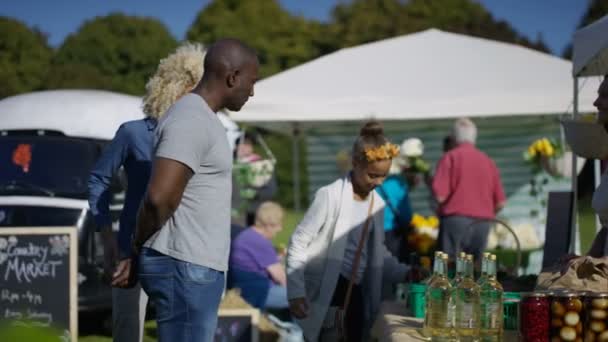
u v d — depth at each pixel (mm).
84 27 33625
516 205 11453
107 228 4105
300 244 4645
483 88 10258
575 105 5461
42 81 26969
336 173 13016
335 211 4641
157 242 3293
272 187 10578
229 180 3379
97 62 32969
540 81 10164
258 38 39406
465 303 3049
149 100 4047
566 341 2664
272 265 6703
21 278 6594
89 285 7574
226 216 3371
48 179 7891
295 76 10578
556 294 2707
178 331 3305
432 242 7465
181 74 4020
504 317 3350
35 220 7625
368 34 39562
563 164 9719
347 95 10375
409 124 12461
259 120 10250
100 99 8648
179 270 3270
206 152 3252
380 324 3814
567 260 3275
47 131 8234
